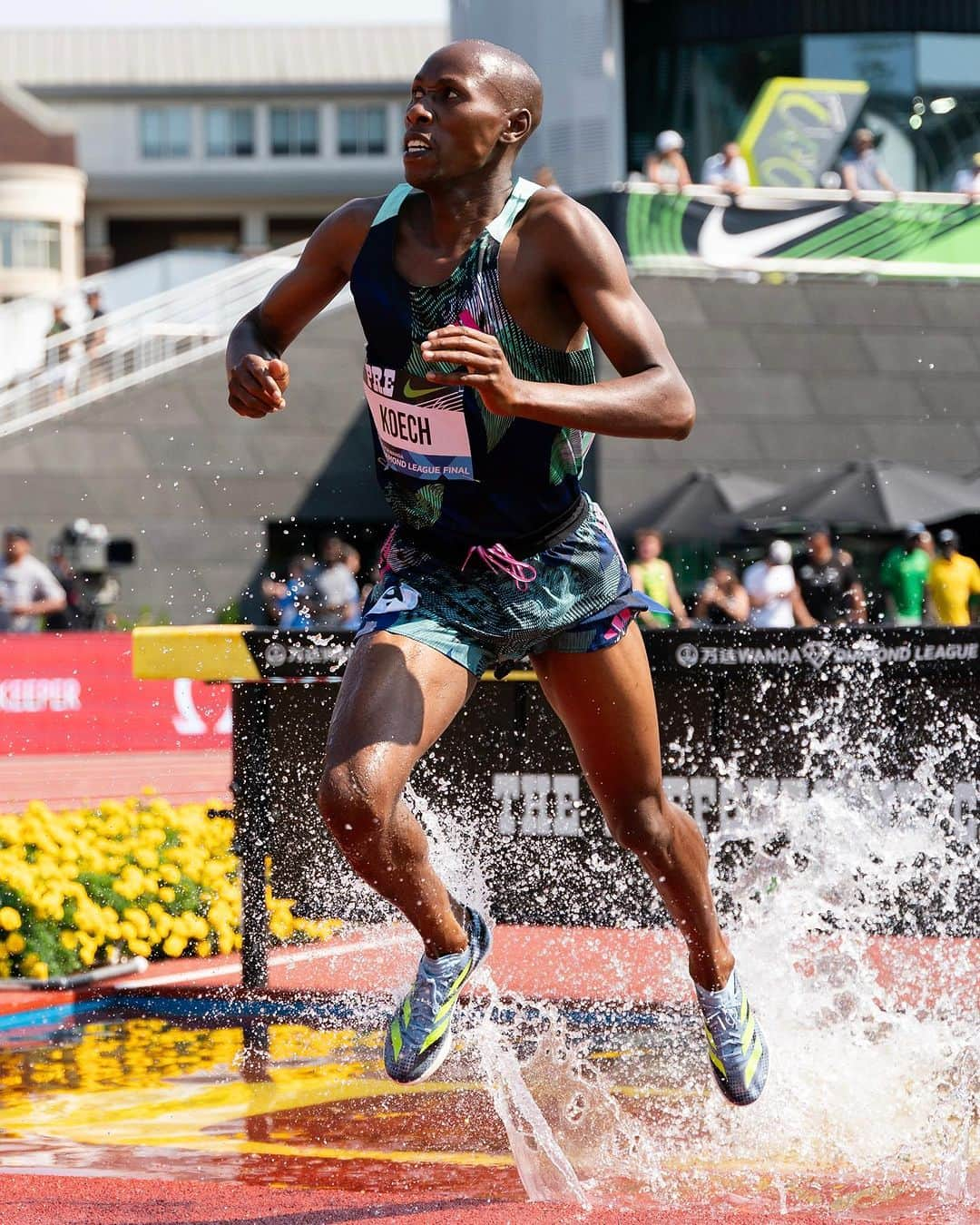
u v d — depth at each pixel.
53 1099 10.88
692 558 50.44
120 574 54.75
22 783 34.66
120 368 57.59
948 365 55.88
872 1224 7.94
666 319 54.62
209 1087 11.20
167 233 147.25
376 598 8.78
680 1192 8.73
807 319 55.44
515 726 14.18
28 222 132.12
